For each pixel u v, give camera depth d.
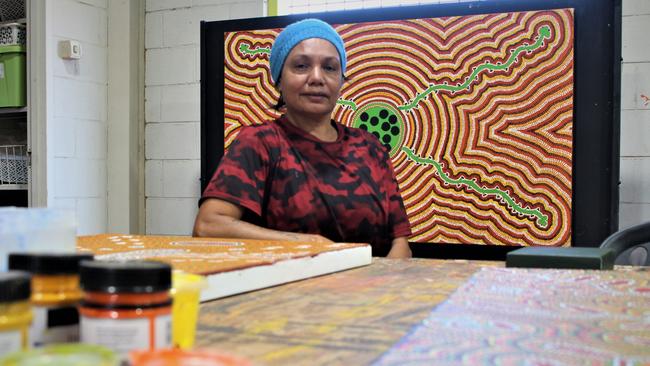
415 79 2.31
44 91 2.85
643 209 2.44
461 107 2.26
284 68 1.66
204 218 1.49
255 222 1.59
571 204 2.13
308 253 0.96
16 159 2.97
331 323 0.62
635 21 2.42
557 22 2.14
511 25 2.19
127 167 3.14
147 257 0.90
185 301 0.51
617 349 0.53
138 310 0.42
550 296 0.77
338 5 2.85
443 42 2.27
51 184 2.88
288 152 1.59
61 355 0.34
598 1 2.10
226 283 0.77
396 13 2.32
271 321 0.63
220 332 0.58
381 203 1.64
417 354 0.51
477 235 2.25
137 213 3.18
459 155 2.26
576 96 2.13
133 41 3.13
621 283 0.87
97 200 3.13
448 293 0.79
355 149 1.67
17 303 0.40
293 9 2.92
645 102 2.42
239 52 2.50
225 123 2.53
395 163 2.33
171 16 3.11
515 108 2.20
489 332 0.58
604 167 2.10
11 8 3.06
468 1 2.48
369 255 1.13
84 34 3.03
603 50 2.10
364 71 2.37
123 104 3.13
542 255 1.04
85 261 0.46
